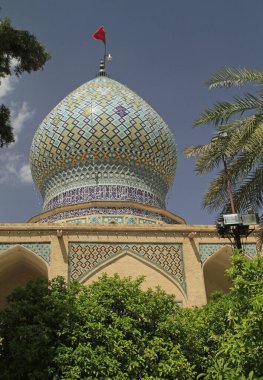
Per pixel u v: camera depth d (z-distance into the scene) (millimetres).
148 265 16719
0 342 10219
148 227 17172
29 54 9836
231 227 11031
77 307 10148
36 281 10859
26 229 16484
